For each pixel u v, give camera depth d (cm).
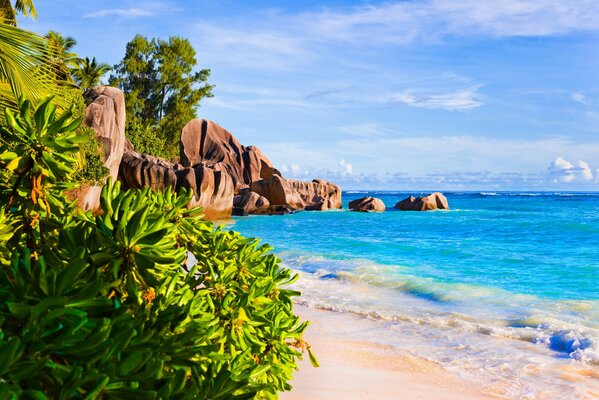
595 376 798
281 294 306
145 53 6662
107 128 3002
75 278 143
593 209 7462
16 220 214
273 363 262
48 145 202
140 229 176
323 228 3941
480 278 1725
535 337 998
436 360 858
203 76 6850
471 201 12069
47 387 122
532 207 8344
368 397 655
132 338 143
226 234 298
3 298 140
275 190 5731
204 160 6156
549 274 1848
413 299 1353
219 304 245
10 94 757
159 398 138
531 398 710
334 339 955
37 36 820
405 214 5803
